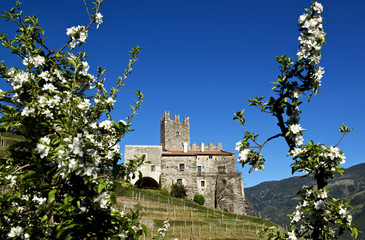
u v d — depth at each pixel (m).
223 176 55.69
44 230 4.62
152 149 55.28
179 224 32.12
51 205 4.40
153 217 31.94
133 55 7.19
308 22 5.09
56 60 6.39
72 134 4.32
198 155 56.41
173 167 55.19
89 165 4.16
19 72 5.32
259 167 5.67
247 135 5.71
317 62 5.20
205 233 29.81
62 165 4.16
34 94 5.09
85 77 6.22
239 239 28.94
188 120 66.69
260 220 43.09
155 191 47.47
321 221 4.71
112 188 5.02
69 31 6.27
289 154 5.16
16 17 6.02
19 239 4.55
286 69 5.52
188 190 54.25
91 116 5.71
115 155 5.08
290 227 4.99
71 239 4.54
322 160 4.98
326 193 4.71
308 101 5.43
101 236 4.61
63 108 5.15
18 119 4.78
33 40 6.16
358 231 4.45
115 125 5.42
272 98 5.62
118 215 4.78
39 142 4.43
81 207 4.57
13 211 5.03
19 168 4.91
